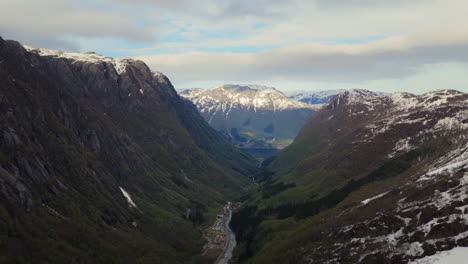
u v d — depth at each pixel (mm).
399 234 159875
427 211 162500
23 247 147750
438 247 139500
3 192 161250
